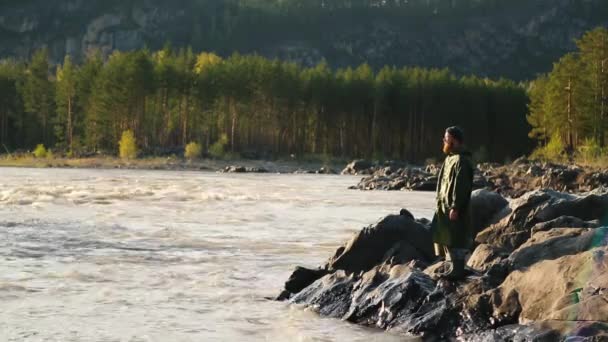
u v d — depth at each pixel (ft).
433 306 28.81
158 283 36.96
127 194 108.88
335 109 348.18
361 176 224.53
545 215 37.24
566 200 37.76
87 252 47.24
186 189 126.93
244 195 114.73
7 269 39.83
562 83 256.32
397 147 358.84
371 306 30.42
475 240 38.06
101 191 114.52
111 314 29.71
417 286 29.94
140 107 315.37
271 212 83.05
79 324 27.86
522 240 35.94
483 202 41.24
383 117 354.74
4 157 288.30
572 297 24.56
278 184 158.10
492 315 26.94
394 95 353.31
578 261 26.00
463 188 29.14
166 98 328.49
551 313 24.52
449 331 27.43
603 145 250.78
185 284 36.96
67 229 60.44
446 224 29.84
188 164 265.34
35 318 28.66
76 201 92.12
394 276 32.07
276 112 336.49
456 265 29.76
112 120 305.32
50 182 140.26
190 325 28.32
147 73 309.22
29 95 336.08
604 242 29.12
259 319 29.99
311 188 144.15
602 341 21.85
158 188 127.75
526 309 25.93
